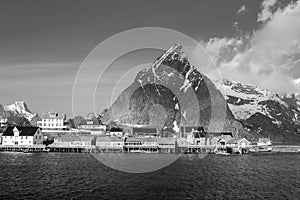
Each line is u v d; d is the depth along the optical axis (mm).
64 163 130875
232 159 166750
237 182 92688
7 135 199000
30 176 97250
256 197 75125
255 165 138375
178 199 72125
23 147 196125
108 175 99562
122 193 76188
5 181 89000
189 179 95812
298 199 73750
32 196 72812
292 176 105188
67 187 81750
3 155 169875
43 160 143125
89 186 83188
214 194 77312
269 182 93438
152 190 79812
